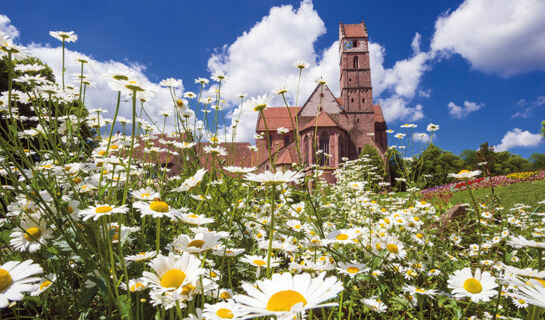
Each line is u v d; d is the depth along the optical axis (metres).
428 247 3.39
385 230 3.08
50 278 1.75
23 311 1.83
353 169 7.00
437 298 2.31
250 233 2.83
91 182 2.41
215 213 2.69
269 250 1.27
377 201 4.58
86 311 1.75
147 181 3.26
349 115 43.44
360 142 42.69
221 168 3.10
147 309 1.73
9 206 1.82
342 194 5.56
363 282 2.56
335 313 1.89
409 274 2.58
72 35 2.66
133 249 2.37
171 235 2.53
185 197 3.03
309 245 2.11
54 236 1.83
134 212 2.85
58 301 1.81
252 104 2.07
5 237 1.94
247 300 0.91
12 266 0.99
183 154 3.58
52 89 2.55
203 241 1.39
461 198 10.78
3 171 2.22
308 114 43.47
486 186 12.85
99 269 1.55
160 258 1.27
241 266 2.25
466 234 4.29
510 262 2.91
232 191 3.05
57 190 2.14
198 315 1.19
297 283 0.95
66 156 2.36
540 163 58.06
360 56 45.50
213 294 1.60
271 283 0.98
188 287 1.22
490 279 1.60
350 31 46.91
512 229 4.29
